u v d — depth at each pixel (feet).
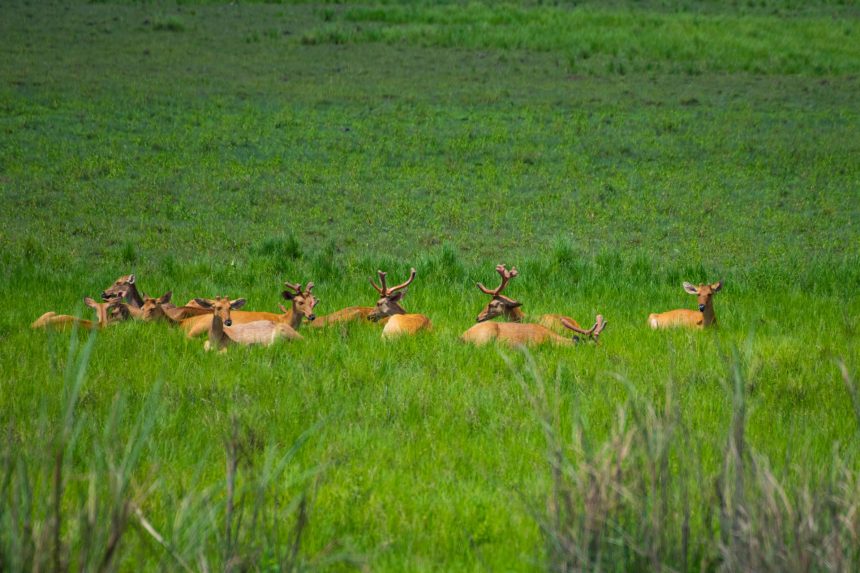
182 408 78.59
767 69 342.64
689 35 372.99
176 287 139.54
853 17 419.54
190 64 328.90
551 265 157.48
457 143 256.11
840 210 209.56
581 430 55.67
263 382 87.15
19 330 105.29
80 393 78.59
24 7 392.88
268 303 130.93
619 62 348.59
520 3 428.97
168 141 247.09
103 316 108.17
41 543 45.14
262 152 243.60
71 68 314.14
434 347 100.12
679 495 53.88
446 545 57.16
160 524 56.29
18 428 69.10
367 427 74.69
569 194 218.18
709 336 108.99
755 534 48.39
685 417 72.95
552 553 51.19
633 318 123.54
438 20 396.37
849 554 48.67
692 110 295.48
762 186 227.20
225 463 66.64
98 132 251.19
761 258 171.22
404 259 166.91
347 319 114.52
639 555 50.49
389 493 63.05
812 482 57.47
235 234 180.96
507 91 309.63
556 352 99.25
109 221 184.65
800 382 87.56
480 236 185.68
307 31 372.99
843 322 118.83
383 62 343.26
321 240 179.93
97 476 51.90
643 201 213.05
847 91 321.11
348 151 247.29
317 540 56.44
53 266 150.41
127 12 396.98
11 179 209.15
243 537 54.90
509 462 68.59
